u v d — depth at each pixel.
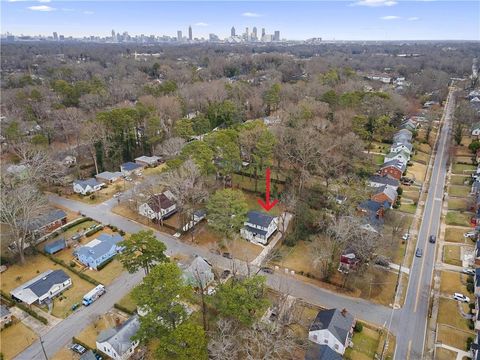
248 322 39.69
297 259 58.91
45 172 79.75
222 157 73.62
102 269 57.19
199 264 52.84
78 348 42.44
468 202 76.44
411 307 48.81
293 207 67.12
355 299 50.25
